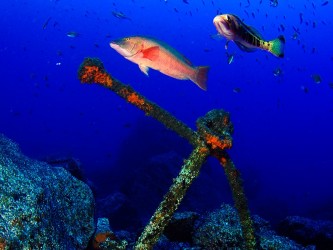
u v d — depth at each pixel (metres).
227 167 3.11
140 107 3.14
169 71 2.86
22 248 2.51
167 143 21.08
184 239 5.27
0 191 2.72
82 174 7.44
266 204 20.52
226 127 3.06
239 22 2.57
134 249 2.90
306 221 6.34
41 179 3.49
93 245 4.26
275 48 2.59
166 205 2.90
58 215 3.43
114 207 10.11
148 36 2.87
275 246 4.54
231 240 4.65
